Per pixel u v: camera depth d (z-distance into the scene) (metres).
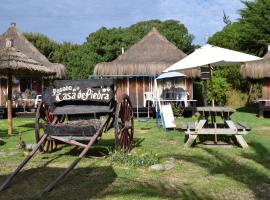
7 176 7.45
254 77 21.27
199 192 6.28
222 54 11.52
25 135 13.50
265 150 9.86
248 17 28.77
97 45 37.59
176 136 12.69
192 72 21.83
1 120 20.06
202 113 11.52
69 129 8.45
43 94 9.33
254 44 28.66
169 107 14.70
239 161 8.59
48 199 6.00
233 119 18.58
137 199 5.92
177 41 41.47
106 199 5.95
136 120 18.91
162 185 6.70
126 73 22.22
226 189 6.44
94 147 10.28
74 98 9.12
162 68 22.06
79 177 7.28
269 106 19.50
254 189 6.43
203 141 11.46
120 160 8.43
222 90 27.52
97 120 9.16
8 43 13.58
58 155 9.41
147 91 22.39
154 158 8.64
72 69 36.84
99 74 22.45
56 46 42.47
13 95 23.95
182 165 8.23
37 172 7.71
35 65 13.75
